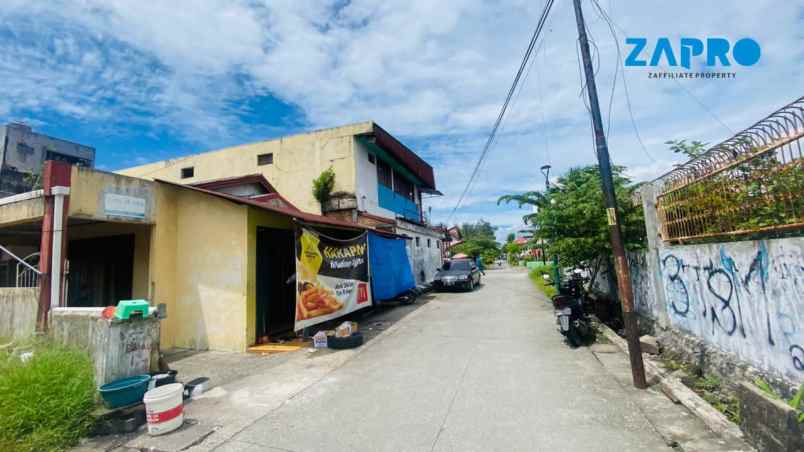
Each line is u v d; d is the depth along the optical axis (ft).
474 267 64.13
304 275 25.17
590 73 17.02
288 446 11.77
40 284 18.51
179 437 12.59
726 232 14.24
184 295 25.48
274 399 15.65
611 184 16.25
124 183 22.99
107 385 13.92
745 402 10.41
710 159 15.03
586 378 16.49
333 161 50.37
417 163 68.69
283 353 23.04
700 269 16.22
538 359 19.67
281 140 53.42
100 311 15.53
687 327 17.66
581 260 29.17
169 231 25.66
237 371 19.61
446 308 39.55
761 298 12.28
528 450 10.81
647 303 22.98
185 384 16.93
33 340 16.52
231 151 56.03
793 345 10.93
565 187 30.12
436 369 18.74
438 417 13.25
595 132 16.74
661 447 10.61
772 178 11.75
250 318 24.25
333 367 19.77
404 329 29.25
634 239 25.18
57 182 19.58
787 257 11.06
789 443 8.75
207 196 25.57
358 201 49.32
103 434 12.98
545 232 28.94
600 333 24.79
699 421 11.94
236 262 24.31
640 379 15.08
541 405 13.82
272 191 40.86
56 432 12.16
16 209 21.62
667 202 19.42
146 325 15.92
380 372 18.65
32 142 70.90
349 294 30.32
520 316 32.65
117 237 29.40
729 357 14.11
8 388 12.17
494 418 12.94
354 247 32.19
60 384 12.98
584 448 10.74
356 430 12.60
